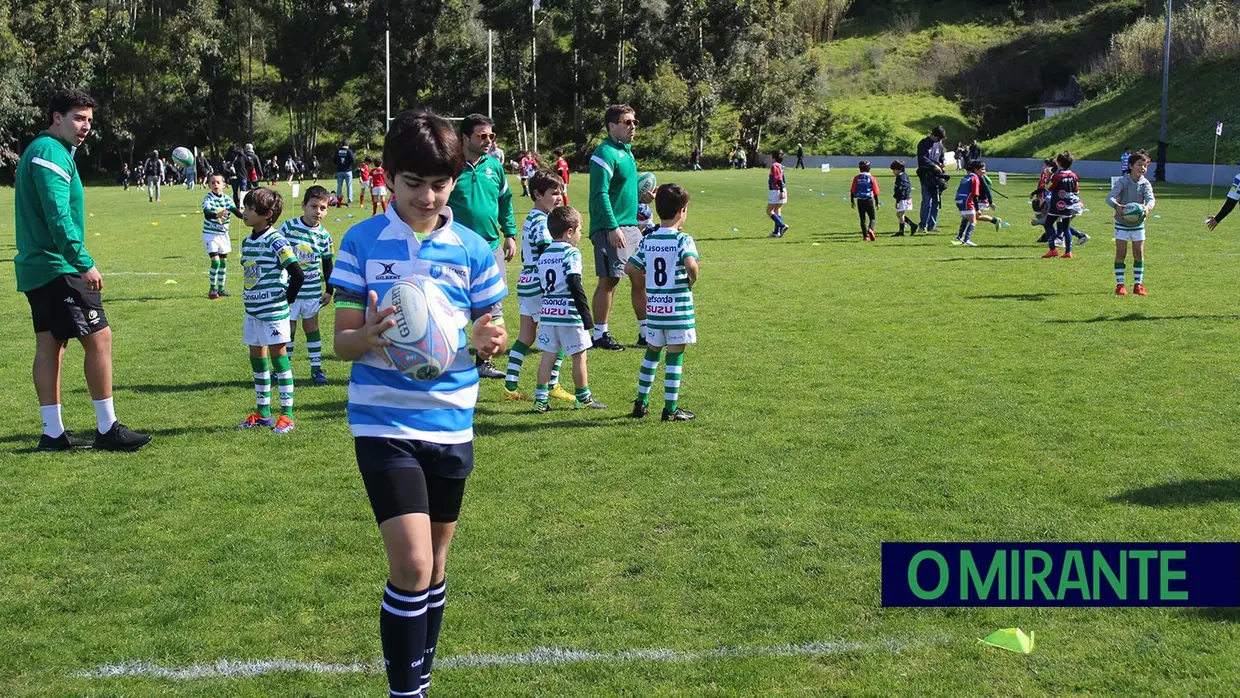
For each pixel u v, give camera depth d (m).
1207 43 54.44
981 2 86.69
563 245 7.57
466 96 68.19
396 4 66.69
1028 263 16.33
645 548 5.02
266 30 69.19
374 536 5.24
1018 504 5.49
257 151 69.81
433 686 3.75
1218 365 8.83
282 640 4.14
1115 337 10.16
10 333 11.21
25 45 61.09
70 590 4.63
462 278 3.63
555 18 76.19
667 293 7.27
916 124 69.88
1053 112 69.06
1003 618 4.25
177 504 5.75
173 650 4.06
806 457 6.43
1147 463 6.14
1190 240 19.31
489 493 5.85
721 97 66.56
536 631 4.18
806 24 84.44
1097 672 3.79
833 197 33.81
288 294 7.09
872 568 4.74
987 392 8.02
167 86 67.00
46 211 6.35
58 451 6.77
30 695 3.72
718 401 7.93
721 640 4.09
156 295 14.13
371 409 3.44
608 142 10.04
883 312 11.98
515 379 8.22
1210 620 4.20
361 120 68.62
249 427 7.35
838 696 3.65
